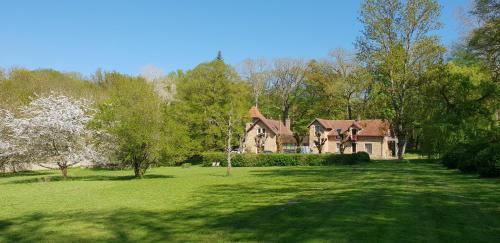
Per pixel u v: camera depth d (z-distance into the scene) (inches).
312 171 1286.9
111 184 938.1
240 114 1898.4
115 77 2522.1
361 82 2443.4
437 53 1620.3
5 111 1462.8
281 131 2824.8
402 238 330.3
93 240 356.5
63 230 400.5
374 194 609.9
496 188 650.2
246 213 471.5
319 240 329.1
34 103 1279.5
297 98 3088.1
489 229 359.3
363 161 1835.6
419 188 684.7
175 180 1024.9
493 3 1092.5
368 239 328.5
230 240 342.0
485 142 1006.4
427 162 1603.1
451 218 407.8
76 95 1995.6
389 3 1620.3
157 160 1171.3
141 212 505.0
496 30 1083.3
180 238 355.9
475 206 480.1
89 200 639.8
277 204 538.9
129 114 1122.0
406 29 1617.9
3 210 544.4
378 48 1653.5
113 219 457.4
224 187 812.0
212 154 1958.7
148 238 359.9
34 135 1161.4
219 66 2111.2
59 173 1515.7
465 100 1311.5
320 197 593.9
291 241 329.7
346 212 449.1
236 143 2081.7
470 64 1480.1
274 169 1498.5
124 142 1113.4
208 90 2089.1
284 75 3056.1
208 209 515.8
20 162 1343.5
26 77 2158.0
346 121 2837.1
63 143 1183.6
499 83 1261.1
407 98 1659.7
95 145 1214.9
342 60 2817.4
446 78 1371.8
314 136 2785.4
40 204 601.3
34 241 356.2
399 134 1708.9
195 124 2031.3
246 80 3051.2
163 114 1155.3
